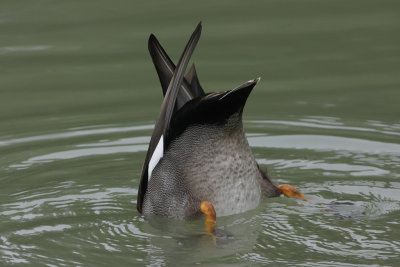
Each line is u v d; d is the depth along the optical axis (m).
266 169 11.52
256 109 15.61
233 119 10.51
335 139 13.78
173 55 18.23
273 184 11.45
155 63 11.52
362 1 22.50
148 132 14.37
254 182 11.03
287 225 10.47
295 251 9.55
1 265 9.34
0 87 17.20
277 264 9.17
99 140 14.01
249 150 10.95
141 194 11.25
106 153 13.38
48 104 16.12
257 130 14.39
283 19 21.09
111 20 21.16
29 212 11.12
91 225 10.71
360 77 17.16
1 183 12.14
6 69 18.31
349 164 12.60
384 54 18.38
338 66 17.83
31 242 10.09
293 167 12.58
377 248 9.53
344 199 11.28
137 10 22.05
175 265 9.30
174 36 19.66
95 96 16.59
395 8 21.67
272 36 19.80
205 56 18.67
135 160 13.07
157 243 10.07
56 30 20.62
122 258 9.55
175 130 10.69
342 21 20.75
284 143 13.70
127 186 12.11
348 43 19.17
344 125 14.48
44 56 19.12
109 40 19.84
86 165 12.88
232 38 19.75
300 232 10.18
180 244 10.02
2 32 20.56
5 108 15.95
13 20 21.39
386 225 10.30
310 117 14.99
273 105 15.80
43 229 10.54
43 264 9.36
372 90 16.38
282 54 18.61
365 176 12.09
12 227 10.60
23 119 15.27
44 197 11.66
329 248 9.59
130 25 20.73
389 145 13.40
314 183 11.91
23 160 13.07
